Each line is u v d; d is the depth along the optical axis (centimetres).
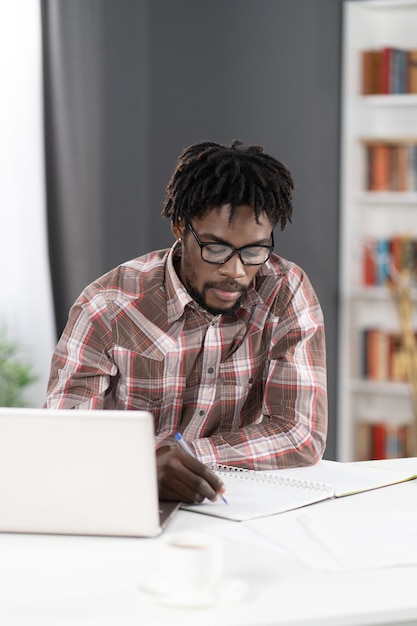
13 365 404
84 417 155
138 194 446
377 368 478
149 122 454
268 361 221
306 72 454
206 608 129
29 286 417
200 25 458
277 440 205
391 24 479
